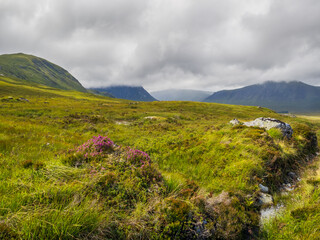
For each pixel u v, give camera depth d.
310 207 4.80
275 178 7.25
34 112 25.66
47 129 13.79
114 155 6.26
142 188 4.78
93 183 4.37
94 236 3.14
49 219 3.00
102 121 22.16
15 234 2.69
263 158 8.23
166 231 3.56
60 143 9.54
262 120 16.22
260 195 6.01
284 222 4.61
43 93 111.19
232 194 5.50
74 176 4.73
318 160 11.22
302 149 12.01
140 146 11.07
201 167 7.92
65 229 2.90
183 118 35.22
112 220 3.53
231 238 4.09
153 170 5.82
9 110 25.44
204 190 5.68
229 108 73.19
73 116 24.28
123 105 59.59
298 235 4.08
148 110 46.53
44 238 2.77
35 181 4.21
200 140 11.49
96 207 3.57
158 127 19.62
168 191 5.16
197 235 3.75
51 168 4.99
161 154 9.75
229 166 7.73
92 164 5.42
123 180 4.80
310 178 7.70
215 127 18.34
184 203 4.14
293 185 7.32
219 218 4.34
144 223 3.60
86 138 12.60
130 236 3.33
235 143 10.08
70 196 3.85
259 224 4.78
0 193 3.51
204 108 66.62
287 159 9.28
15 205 3.24
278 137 12.87
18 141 8.30
